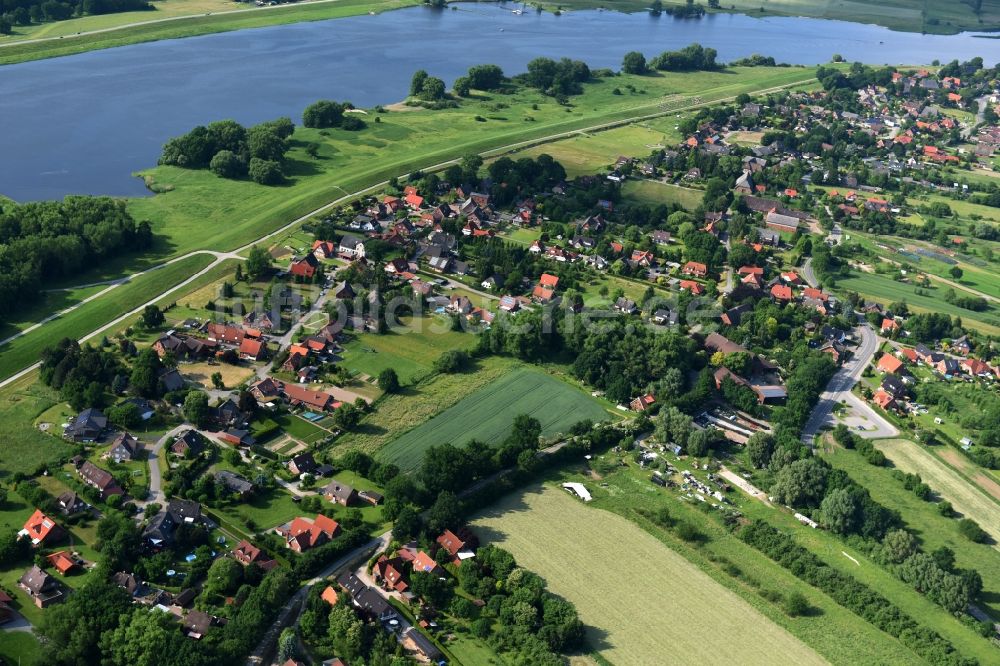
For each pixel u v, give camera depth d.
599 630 165.75
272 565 170.75
